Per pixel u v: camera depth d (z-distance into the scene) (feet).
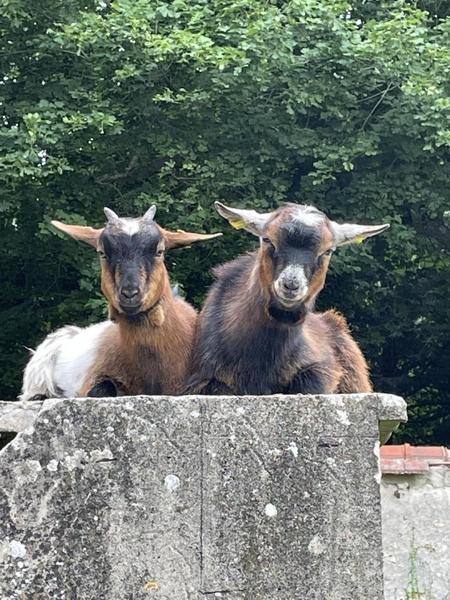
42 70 53.11
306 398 17.78
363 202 53.42
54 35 51.49
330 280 59.36
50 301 57.93
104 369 25.64
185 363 25.50
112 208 52.95
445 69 51.37
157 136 51.62
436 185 54.08
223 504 17.40
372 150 51.13
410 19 52.26
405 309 61.87
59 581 17.07
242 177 51.37
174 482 17.39
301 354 24.91
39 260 56.65
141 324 24.64
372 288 61.16
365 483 17.67
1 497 17.20
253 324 24.43
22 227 53.57
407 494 29.12
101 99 51.90
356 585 17.39
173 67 50.75
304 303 23.73
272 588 17.28
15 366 56.03
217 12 51.78
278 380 24.77
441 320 62.90
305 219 23.91
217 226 52.47
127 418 17.49
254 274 24.66
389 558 28.73
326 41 51.31
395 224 53.42
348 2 57.16
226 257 53.06
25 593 16.99
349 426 17.78
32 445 17.35
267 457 17.57
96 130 50.11
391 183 53.42
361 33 53.52
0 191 48.49
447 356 64.39
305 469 17.60
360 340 61.05
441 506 29.04
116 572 17.16
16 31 52.44
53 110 50.11
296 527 17.44
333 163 51.19
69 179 52.39
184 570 17.22
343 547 17.47
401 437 65.87
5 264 58.29
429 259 59.98
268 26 50.06
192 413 17.58
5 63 53.36
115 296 23.98
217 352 24.81
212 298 25.90
